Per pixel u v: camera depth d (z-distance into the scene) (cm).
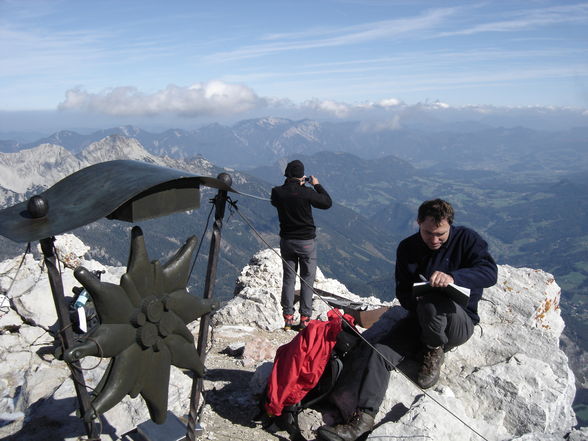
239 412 609
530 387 625
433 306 546
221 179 439
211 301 445
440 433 502
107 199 370
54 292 390
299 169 895
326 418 574
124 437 507
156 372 402
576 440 517
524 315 755
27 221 380
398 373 617
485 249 574
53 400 582
